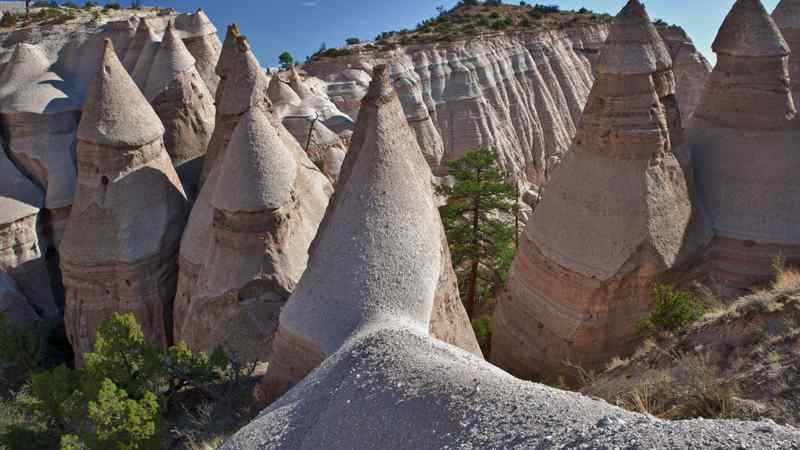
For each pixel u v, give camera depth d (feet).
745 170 67.31
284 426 33.09
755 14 67.92
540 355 68.28
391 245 47.42
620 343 64.13
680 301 49.01
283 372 48.39
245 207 63.21
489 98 201.87
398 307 45.21
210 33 118.62
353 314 44.96
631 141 63.21
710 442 20.49
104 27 117.08
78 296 80.02
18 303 92.17
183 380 55.83
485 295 104.47
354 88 190.29
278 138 67.15
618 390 40.45
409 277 46.70
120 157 79.30
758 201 66.13
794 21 85.66
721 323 42.37
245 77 76.48
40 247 99.14
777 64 67.62
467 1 307.99
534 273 68.95
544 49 225.97
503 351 73.87
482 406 27.04
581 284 63.67
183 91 97.60
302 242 68.23
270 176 64.34
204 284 66.33
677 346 43.19
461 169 101.35
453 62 202.08
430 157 180.45
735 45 68.69
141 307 79.10
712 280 66.44
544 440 23.50
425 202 51.06
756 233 65.41
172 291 82.17
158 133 83.30
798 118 67.72
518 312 71.51
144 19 109.09
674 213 63.77
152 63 100.73
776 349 35.68
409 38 221.66
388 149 49.67
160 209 81.41
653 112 63.36
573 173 67.10
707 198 68.80
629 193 62.85
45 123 101.04
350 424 30.35
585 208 64.85
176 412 54.49
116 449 43.16
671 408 33.37
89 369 53.67
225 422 50.16
